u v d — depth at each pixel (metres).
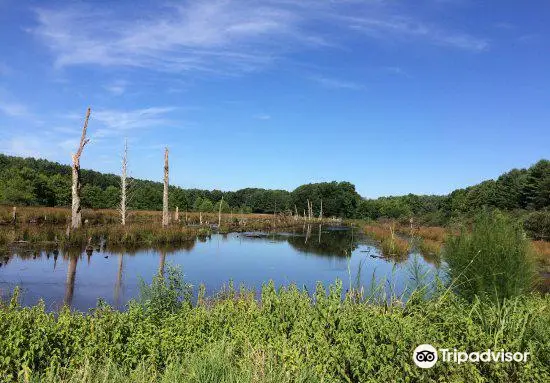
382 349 4.89
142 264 19.58
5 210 36.78
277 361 5.46
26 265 17.69
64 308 7.05
